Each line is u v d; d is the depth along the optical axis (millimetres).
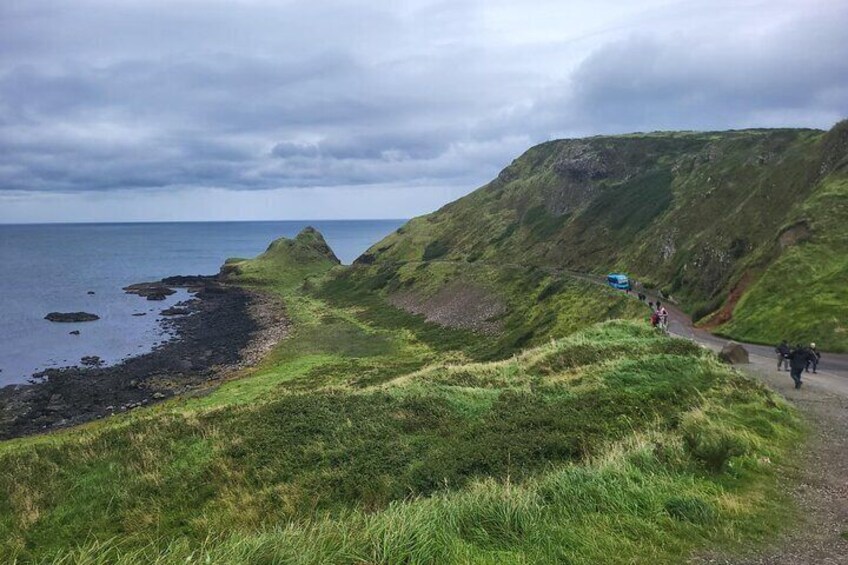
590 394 20188
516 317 71812
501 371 27500
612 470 9789
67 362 64875
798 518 8859
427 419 19641
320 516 13195
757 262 50938
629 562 7059
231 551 6926
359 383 44094
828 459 12609
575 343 30312
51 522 14570
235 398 42750
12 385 54469
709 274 61188
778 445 13492
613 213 101500
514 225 130625
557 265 97625
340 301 110000
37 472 17188
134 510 14875
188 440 19109
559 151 155250
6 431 42062
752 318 42469
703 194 79875
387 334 76688
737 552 7570
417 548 7023
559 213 122000
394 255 144500
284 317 95562
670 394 19047
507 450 14883
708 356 25281
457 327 75312
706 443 10859
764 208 62625
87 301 117188
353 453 17000
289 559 6703
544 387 22594
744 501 9336
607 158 122312
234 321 93000
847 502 9664
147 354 68375
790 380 24859
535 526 7797
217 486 15867
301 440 18375
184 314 100562
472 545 7328
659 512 8391
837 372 27516
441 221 158875
